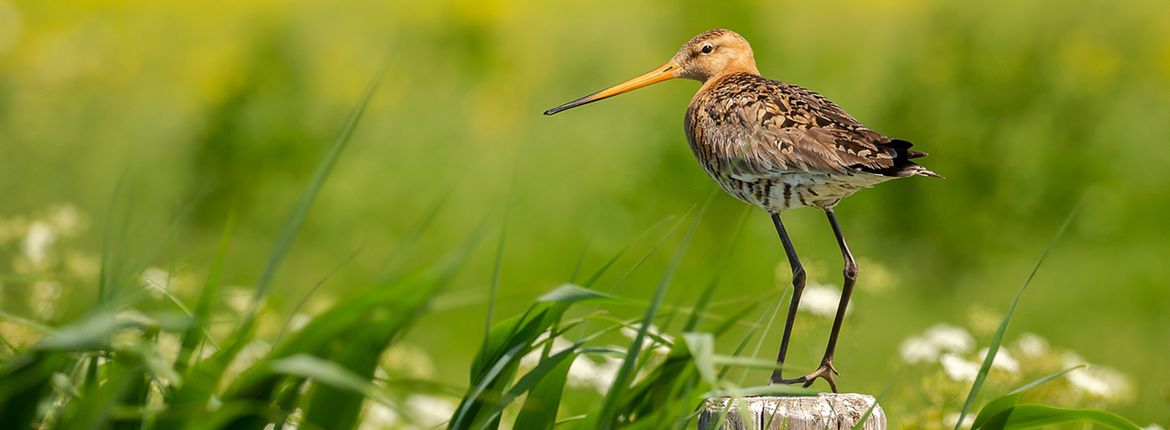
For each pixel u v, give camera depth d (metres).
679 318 11.06
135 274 4.41
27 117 16.95
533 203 14.48
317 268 13.84
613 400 4.34
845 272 6.99
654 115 15.70
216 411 3.97
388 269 4.30
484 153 15.91
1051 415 5.25
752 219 13.66
